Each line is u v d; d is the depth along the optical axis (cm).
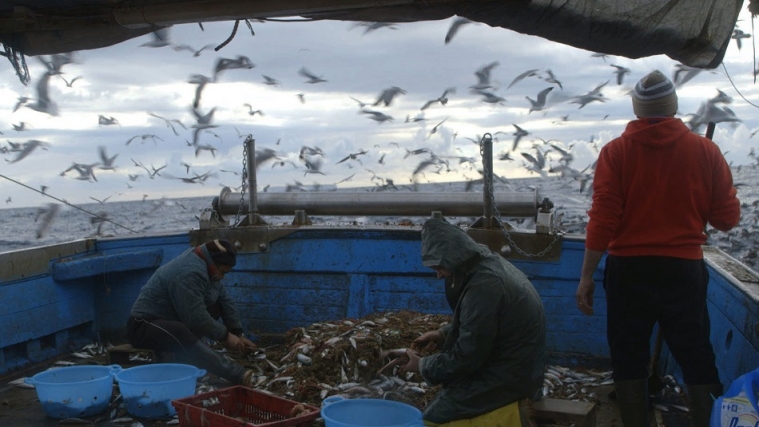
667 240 368
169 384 474
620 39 422
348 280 623
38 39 492
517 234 582
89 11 464
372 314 591
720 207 372
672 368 531
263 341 630
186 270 544
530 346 375
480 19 431
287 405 428
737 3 403
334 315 624
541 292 581
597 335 570
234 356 582
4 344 558
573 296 575
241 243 642
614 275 384
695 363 367
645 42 421
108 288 666
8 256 565
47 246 609
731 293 448
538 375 380
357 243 623
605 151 382
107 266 635
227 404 449
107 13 460
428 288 610
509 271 380
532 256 579
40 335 596
